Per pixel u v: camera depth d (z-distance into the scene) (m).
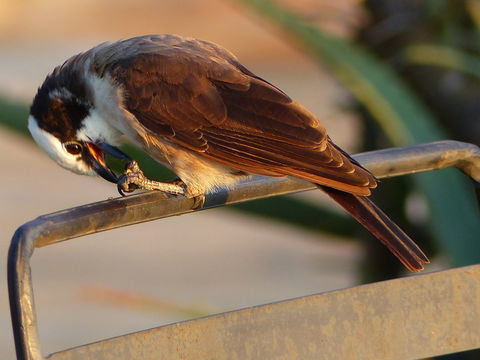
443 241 9.19
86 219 6.38
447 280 6.56
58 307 18.81
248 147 8.32
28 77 27.84
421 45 11.21
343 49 10.30
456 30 11.42
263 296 19.16
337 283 19.84
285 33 10.88
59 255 21.11
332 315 6.26
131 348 5.80
